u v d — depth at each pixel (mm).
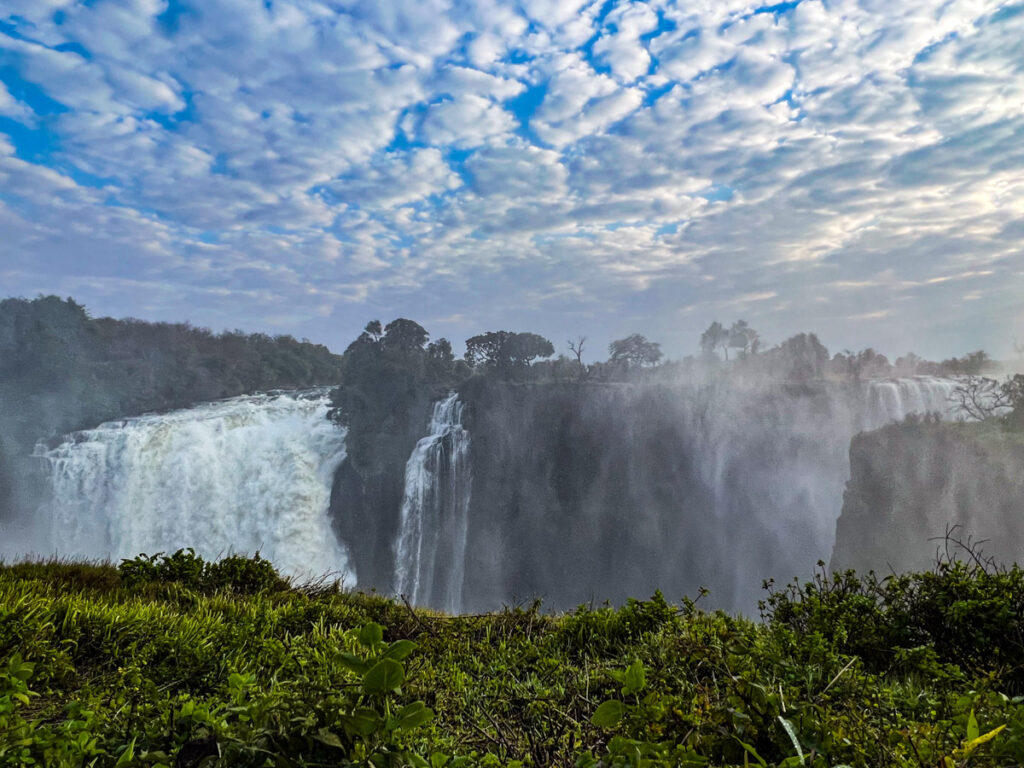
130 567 9508
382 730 2295
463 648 6508
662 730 2877
